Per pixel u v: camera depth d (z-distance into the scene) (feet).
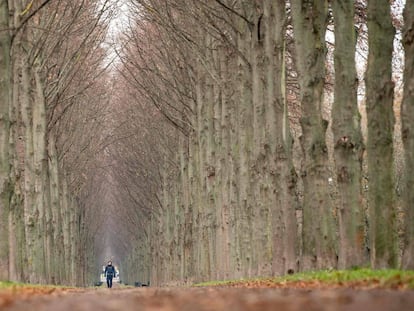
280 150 85.97
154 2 122.52
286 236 84.69
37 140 120.67
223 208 119.24
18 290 55.26
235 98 111.65
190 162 150.51
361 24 98.99
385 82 62.23
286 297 35.04
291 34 114.83
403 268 57.36
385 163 62.34
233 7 100.32
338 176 68.85
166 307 27.37
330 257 76.23
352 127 68.69
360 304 27.66
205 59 115.44
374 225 62.49
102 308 27.68
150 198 234.58
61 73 120.47
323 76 77.15
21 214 94.94
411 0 58.03
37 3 107.04
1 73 77.82
